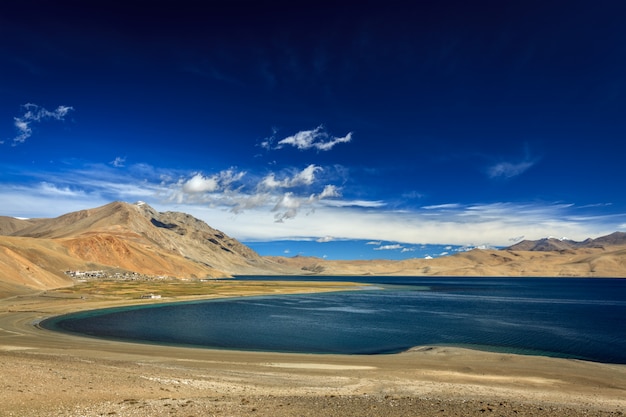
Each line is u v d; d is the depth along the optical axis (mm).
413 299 152000
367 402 24656
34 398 20391
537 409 23969
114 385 25297
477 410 23156
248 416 19609
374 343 57125
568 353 50781
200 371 34344
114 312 93375
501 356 45938
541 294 189000
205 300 131375
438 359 44094
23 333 58781
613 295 181125
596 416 22453
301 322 80188
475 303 132625
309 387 30109
